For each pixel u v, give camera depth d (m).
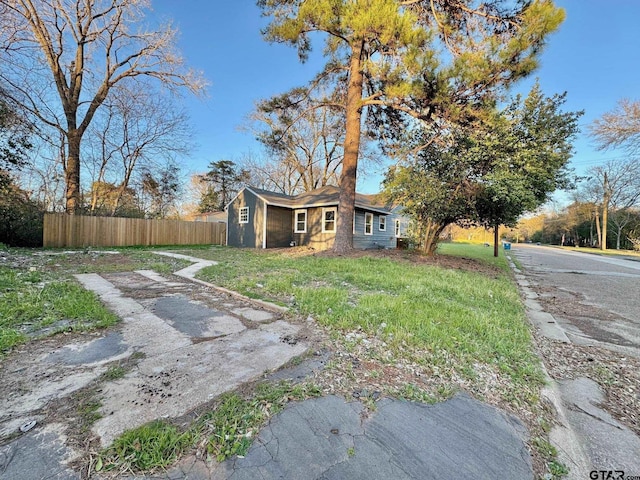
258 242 14.53
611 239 34.44
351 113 9.71
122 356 2.46
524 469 1.52
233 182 30.53
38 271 5.74
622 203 27.62
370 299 4.25
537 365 2.75
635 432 1.95
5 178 10.34
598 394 2.42
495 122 7.59
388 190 9.98
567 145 8.59
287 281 5.31
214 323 3.35
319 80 11.95
